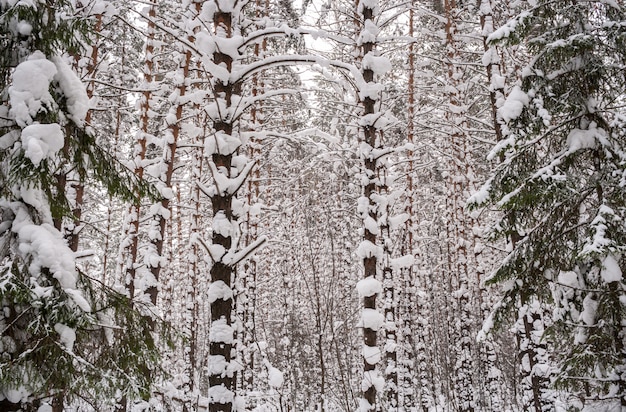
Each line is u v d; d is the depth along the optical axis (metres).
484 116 19.89
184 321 18.47
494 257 20.02
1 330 4.59
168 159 12.66
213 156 8.34
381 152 10.04
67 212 5.24
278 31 8.88
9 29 5.01
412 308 17.02
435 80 18.14
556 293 7.56
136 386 4.95
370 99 10.23
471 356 16.41
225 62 8.67
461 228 17.55
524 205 7.33
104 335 5.13
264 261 21.92
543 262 7.53
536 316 10.61
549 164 7.25
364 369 8.92
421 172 22.11
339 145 10.65
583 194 7.35
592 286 7.29
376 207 9.91
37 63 4.90
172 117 12.80
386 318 13.91
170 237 21.48
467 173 16.16
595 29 7.14
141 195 5.71
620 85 7.33
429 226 23.06
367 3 10.82
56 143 4.81
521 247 7.60
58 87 5.27
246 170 8.09
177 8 13.80
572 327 7.49
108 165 5.50
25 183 4.86
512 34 7.60
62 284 4.67
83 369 4.65
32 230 4.76
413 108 16.84
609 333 6.78
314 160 10.98
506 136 8.03
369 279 9.38
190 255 16.08
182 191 22.41
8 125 5.00
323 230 8.09
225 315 7.47
